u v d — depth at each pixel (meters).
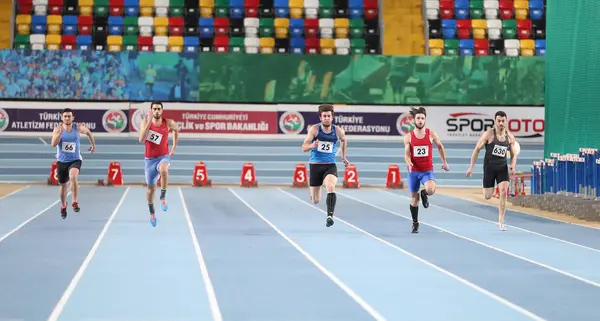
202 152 42.59
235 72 42.56
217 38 47.31
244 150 42.81
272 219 25.17
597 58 29.14
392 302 12.21
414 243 19.55
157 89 42.28
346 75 42.84
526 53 48.00
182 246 18.58
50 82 41.69
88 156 42.09
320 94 42.84
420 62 43.00
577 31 30.50
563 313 11.45
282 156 42.81
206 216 25.94
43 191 36.25
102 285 13.49
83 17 47.69
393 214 27.34
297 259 16.70
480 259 16.94
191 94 42.41
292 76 42.72
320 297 12.58
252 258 16.78
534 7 49.53
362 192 38.28
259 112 42.81
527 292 13.13
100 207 28.70
